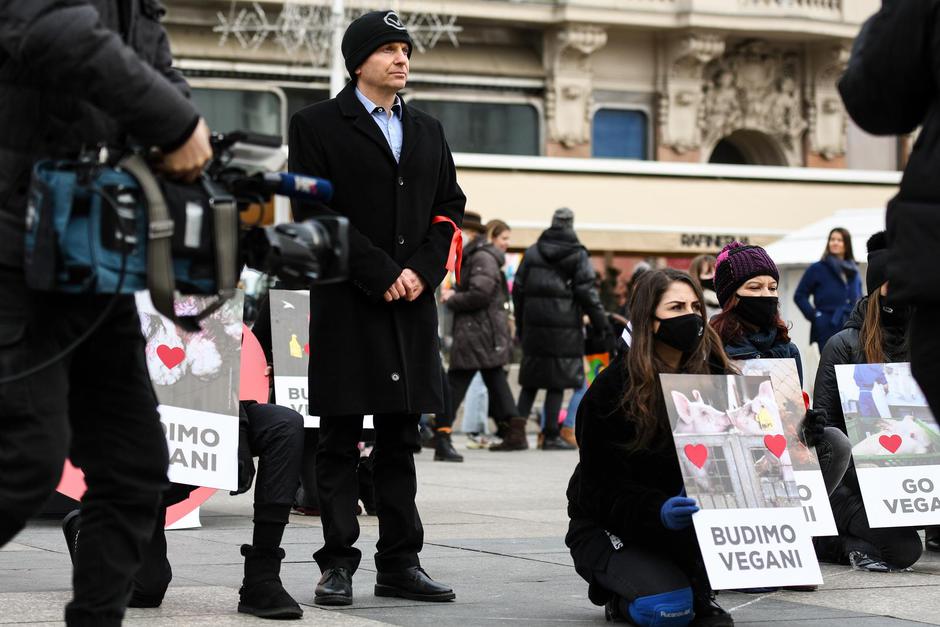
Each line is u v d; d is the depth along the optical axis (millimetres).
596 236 25125
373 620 5133
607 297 21703
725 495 5020
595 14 34125
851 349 7086
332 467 5602
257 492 5230
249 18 31406
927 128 3303
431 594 5551
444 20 33719
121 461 3520
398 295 5508
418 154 5648
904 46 3279
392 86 5613
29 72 3285
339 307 5523
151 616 5164
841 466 6371
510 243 24422
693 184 26375
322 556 5594
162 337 5902
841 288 14836
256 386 6887
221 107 32000
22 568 6391
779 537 5066
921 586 6168
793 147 36812
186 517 8102
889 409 6859
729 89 36250
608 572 5020
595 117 35469
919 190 3268
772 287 6332
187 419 5875
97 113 3377
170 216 3275
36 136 3314
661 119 35688
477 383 16000
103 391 3520
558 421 15273
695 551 5082
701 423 5047
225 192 3387
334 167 5551
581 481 5145
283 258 3371
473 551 7066
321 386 5520
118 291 3238
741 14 35094
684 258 26719
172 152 3299
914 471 6762
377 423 5699
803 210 27500
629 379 5035
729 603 5668
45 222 3186
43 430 3299
